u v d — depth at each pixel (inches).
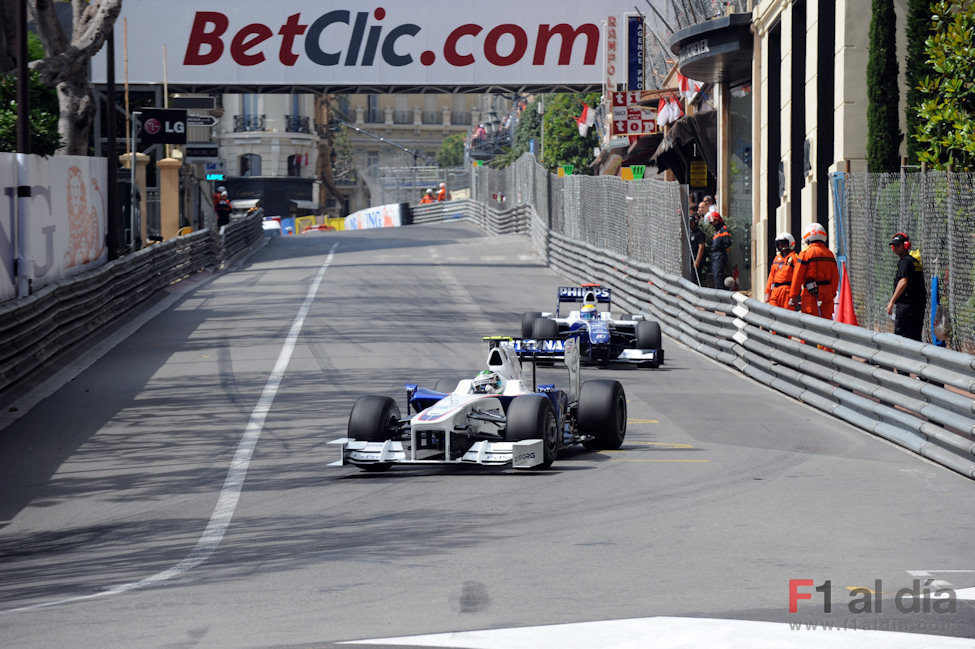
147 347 2768.2
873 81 2491.4
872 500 1197.1
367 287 4067.4
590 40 5703.7
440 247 6058.1
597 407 1509.6
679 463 1430.9
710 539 1019.3
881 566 909.8
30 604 880.3
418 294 3833.7
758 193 3663.9
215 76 5595.5
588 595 831.1
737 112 4074.8
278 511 1228.5
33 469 1523.1
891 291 2181.3
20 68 2591.0
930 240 2003.0
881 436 1619.1
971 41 2071.9
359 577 912.3
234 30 5575.8
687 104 4798.2
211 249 4960.6
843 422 1765.5
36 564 1054.4
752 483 1294.3
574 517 1130.7
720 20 3604.8
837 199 2536.9
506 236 6599.4
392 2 5644.7
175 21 5551.2
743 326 2342.5
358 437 1418.6
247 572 956.0
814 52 2957.7
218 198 6481.3
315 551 1026.7
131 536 1152.2
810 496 1218.6
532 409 1380.4
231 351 2645.2
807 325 1971.0
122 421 1863.9
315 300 3661.4
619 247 3715.6
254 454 1576.0
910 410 1523.1
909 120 2405.3
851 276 2383.1
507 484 1318.9
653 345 2396.7
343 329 2972.4
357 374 2267.5
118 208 3464.6
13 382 2176.4
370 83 5674.2
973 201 1835.6
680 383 2199.8
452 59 5689.0
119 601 868.6
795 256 2166.6
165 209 4950.8
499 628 741.3
